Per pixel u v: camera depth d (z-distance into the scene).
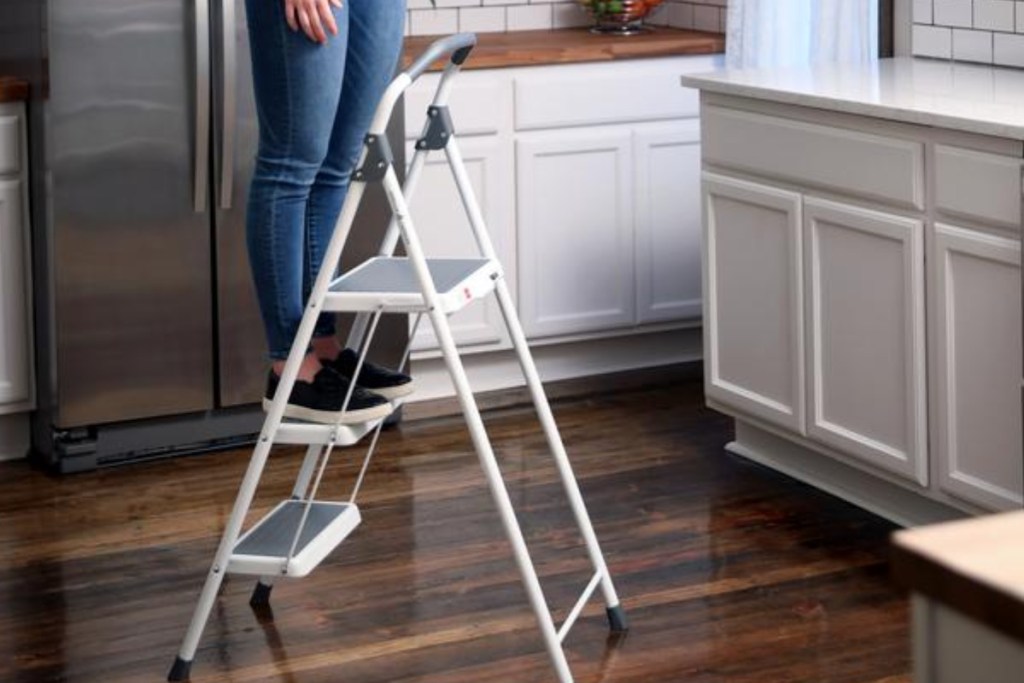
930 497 4.37
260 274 3.56
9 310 5.25
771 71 5.05
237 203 5.27
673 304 6.21
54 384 5.17
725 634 3.89
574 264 6.02
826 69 5.07
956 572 1.21
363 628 3.98
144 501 4.94
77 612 4.12
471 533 4.60
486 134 5.81
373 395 3.58
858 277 4.46
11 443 5.39
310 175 3.51
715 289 5.07
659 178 6.10
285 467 5.21
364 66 3.61
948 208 4.11
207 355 5.33
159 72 5.09
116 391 5.23
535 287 5.98
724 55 6.12
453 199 5.78
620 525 4.63
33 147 5.16
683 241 6.19
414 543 4.53
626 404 5.81
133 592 4.24
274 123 3.45
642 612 4.03
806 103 4.48
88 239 5.11
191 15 5.08
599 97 5.95
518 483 5.02
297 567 3.53
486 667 3.74
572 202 5.98
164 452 5.36
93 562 4.46
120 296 5.18
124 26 5.02
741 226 4.91
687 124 6.11
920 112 4.09
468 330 5.87
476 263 3.67
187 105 5.14
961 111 4.06
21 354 5.29
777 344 4.83
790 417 4.80
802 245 4.64
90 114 5.04
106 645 3.92
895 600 4.06
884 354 4.41
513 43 6.06
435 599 4.14
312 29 3.33
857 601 4.06
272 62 3.40
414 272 3.37
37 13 4.99
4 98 5.09
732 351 5.05
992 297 4.04
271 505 4.88
